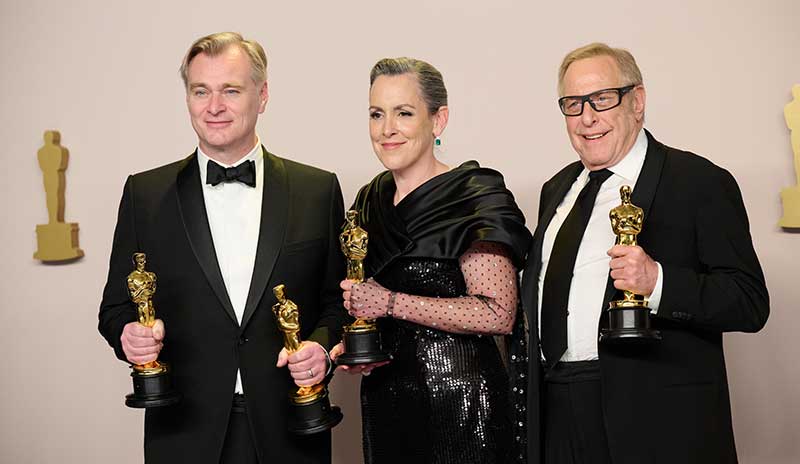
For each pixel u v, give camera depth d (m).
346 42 4.30
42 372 4.41
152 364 2.72
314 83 4.31
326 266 3.04
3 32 4.41
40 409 4.41
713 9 4.02
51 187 4.33
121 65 4.39
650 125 4.07
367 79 4.29
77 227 4.38
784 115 3.95
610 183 2.73
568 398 2.65
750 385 4.00
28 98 4.41
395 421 2.87
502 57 4.21
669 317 2.46
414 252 2.83
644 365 2.53
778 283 3.96
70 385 4.40
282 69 4.32
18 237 4.41
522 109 4.20
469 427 2.80
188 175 2.95
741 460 4.01
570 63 2.77
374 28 4.29
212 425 2.80
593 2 4.13
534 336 2.76
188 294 2.86
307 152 4.32
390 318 2.91
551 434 2.72
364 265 2.98
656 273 2.44
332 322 2.99
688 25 4.04
